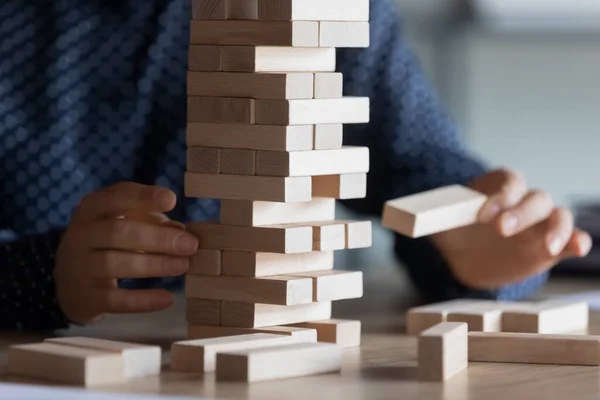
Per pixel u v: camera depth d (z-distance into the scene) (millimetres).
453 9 3234
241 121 1160
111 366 1002
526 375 1057
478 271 1655
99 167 1955
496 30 3229
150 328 1360
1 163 1925
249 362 998
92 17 1976
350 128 1969
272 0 1148
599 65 3180
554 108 3229
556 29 3188
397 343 1256
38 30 1964
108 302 1312
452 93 3250
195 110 1188
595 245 1965
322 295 1191
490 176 1545
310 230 1180
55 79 1943
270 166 1150
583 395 965
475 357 1134
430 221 1301
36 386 983
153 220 1316
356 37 1197
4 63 1946
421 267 1687
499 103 3264
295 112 1140
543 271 1648
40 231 1917
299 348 1039
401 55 2035
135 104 1964
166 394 947
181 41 1989
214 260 1197
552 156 3246
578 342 1113
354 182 1215
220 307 1199
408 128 1960
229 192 1180
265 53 1155
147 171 1972
